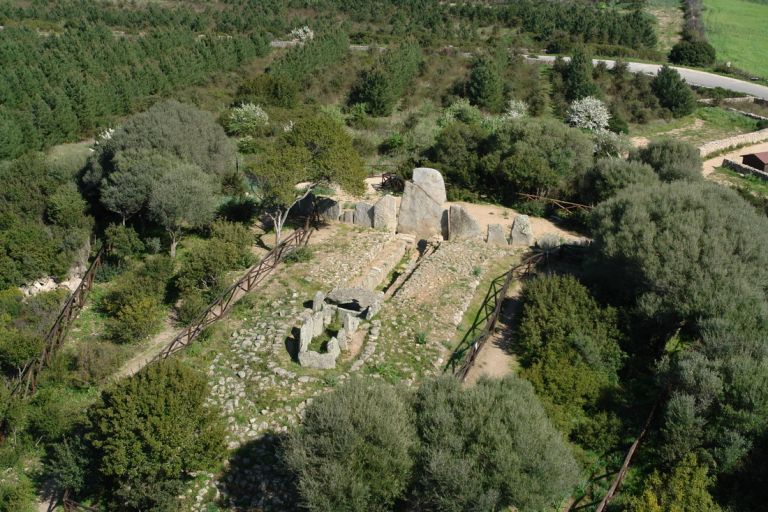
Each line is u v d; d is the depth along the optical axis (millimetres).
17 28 71812
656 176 35375
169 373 18938
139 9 96000
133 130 34719
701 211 25375
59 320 24984
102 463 17578
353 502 14938
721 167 51062
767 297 23172
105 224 34188
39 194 33250
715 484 17797
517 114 57844
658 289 23766
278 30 86562
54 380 22703
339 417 15844
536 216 36406
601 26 84625
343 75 66875
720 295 22125
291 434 16844
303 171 30219
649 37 84875
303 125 31719
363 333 24359
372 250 30625
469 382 22031
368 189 39438
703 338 21609
